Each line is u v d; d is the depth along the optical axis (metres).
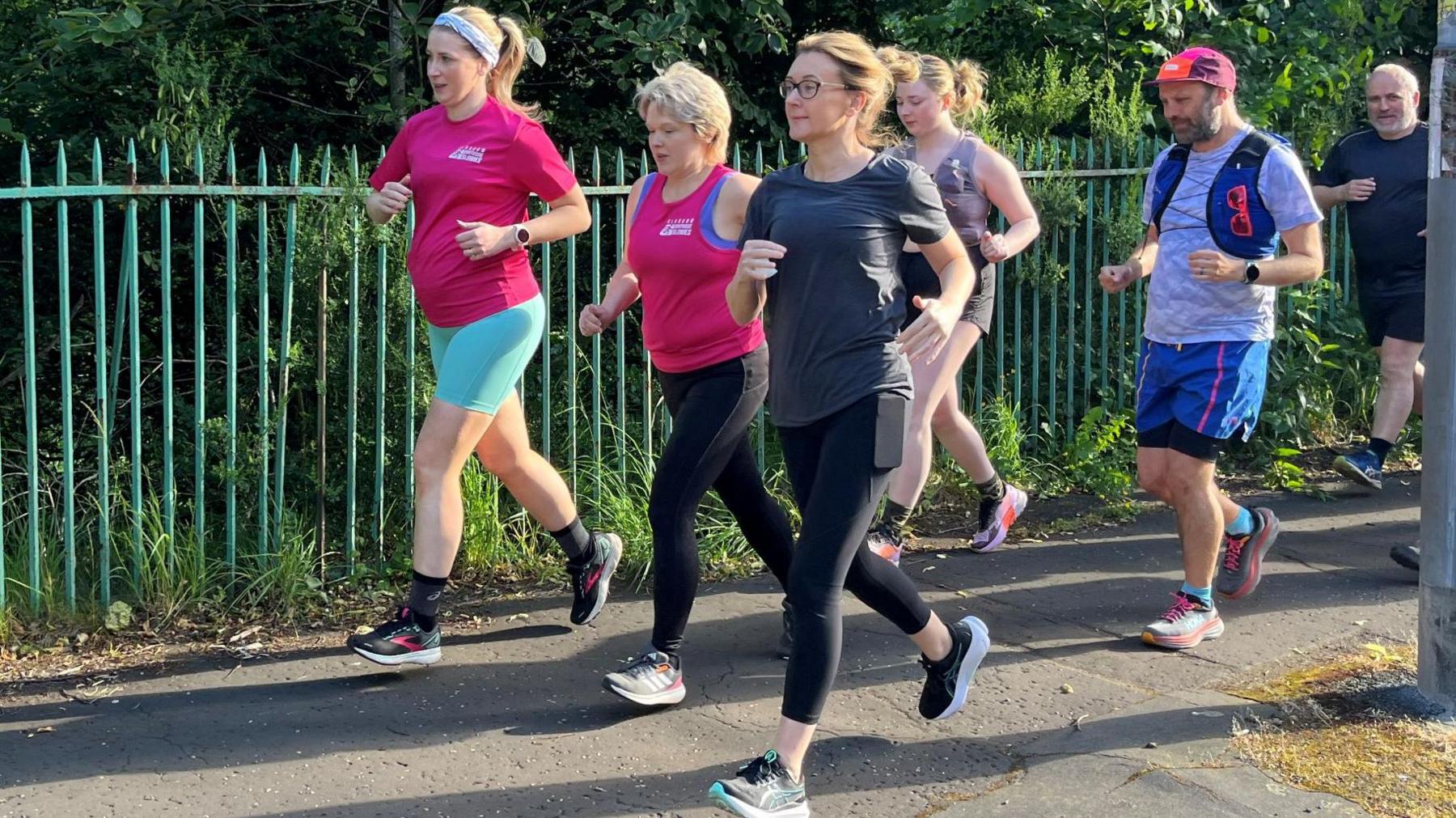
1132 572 5.78
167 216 5.08
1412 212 6.64
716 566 5.75
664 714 4.30
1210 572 4.88
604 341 6.85
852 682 4.53
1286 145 4.57
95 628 5.00
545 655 4.83
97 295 4.98
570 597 5.44
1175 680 4.54
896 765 3.92
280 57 7.20
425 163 4.48
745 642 4.95
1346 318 8.32
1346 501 6.98
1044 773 3.84
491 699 4.43
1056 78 7.85
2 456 6.21
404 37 6.99
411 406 5.60
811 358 3.47
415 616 4.57
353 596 5.43
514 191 4.50
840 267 3.44
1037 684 4.52
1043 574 5.77
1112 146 7.57
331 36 7.20
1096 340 7.68
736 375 4.21
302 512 5.68
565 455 6.32
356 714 4.30
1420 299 6.70
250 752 4.02
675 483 4.22
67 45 6.30
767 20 7.29
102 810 3.67
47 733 4.15
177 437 6.43
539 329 4.59
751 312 3.72
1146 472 4.90
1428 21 9.38
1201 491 4.77
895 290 3.52
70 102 6.95
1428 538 4.24
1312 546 6.15
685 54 7.18
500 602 5.39
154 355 6.86
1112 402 7.56
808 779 3.83
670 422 6.35
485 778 3.87
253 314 6.62
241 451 5.32
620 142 7.62
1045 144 7.85
